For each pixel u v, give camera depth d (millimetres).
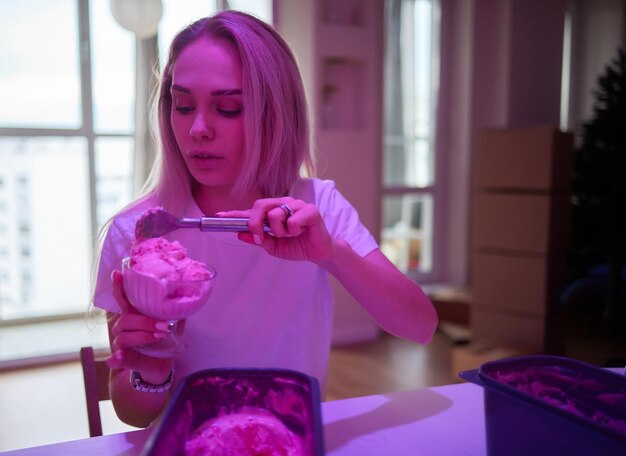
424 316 1008
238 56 899
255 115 902
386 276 961
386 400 955
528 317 3146
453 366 3100
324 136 3479
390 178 4348
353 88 3674
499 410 675
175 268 707
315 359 1118
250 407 753
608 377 724
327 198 1129
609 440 564
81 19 3795
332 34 3447
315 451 554
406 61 4305
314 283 1067
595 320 3865
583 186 3652
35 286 4242
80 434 2393
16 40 3760
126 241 987
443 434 837
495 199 3244
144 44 3834
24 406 2652
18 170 4105
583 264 3855
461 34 4297
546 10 4277
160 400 873
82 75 3822
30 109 3852
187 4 3768
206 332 1017
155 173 1074
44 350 3393
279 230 756
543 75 4328
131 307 737
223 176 940
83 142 4152
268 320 1037
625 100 3508
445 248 4562
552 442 623
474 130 4328
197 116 893
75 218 4254
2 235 4148
